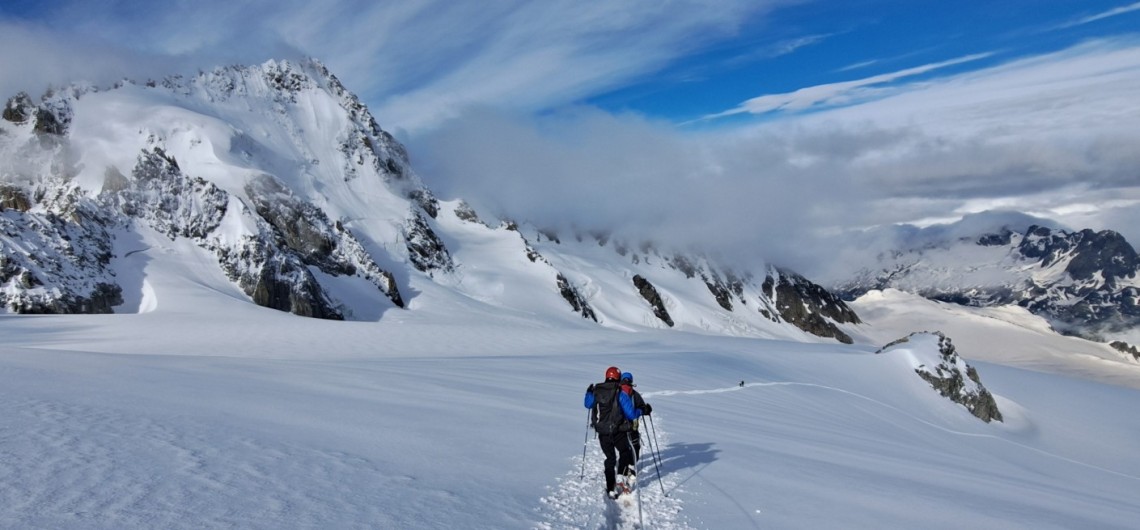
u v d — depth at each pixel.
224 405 12.48
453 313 111.81
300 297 90.75
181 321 61.81
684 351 55.66
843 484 11.35
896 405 51.28
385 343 58.41
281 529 5.82
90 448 7.75
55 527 5.20
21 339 48.81
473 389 20.03
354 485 7.59
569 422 14.95
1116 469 48.00
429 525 6.55
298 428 10.81
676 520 8.30
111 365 18.50
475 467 9.55
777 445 15.45
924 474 14.38
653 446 13.50
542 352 57.19
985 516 10.09
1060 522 10.61
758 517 8.64
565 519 7.73
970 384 61.88
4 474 6.39
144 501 6.11
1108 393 77.06
